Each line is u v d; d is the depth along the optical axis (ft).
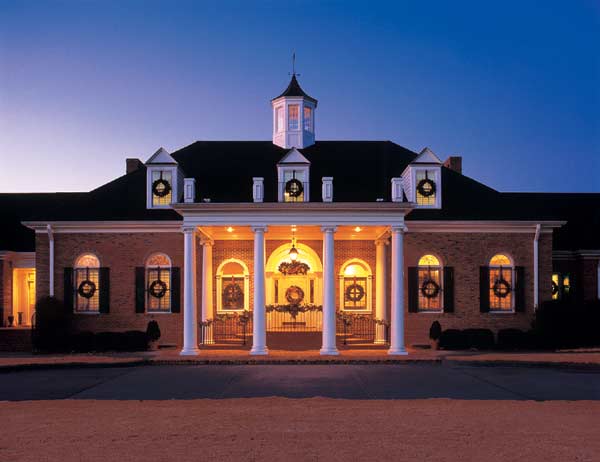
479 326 94.84
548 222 95.55
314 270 101.19
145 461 33.78
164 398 54.75
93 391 58.49
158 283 94.48
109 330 93.91
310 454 35.01
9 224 115.03
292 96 109.09
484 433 39.91
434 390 58.39
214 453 35.27
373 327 98.37
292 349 89.15
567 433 39.96
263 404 50.57
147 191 97.66
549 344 89.71
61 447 36.76
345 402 51.37
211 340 93.50
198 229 85.51
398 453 35.19
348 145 110.42
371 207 82.38
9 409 48.91
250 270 99.66
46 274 94.89
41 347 89.35
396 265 82.84
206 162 104.78
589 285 106.52
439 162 98.37
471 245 95.71
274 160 105.19
